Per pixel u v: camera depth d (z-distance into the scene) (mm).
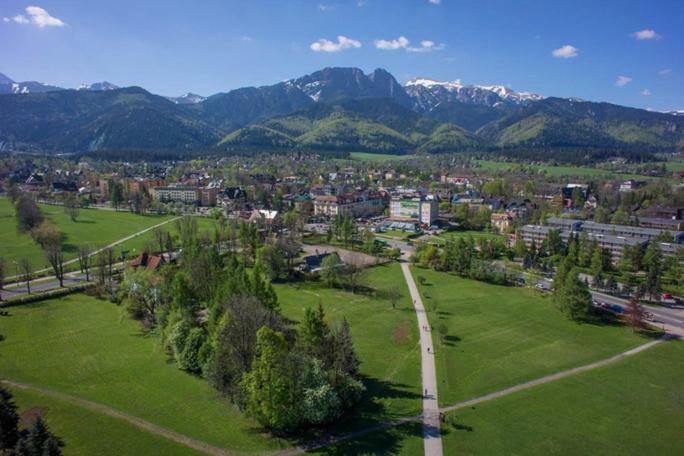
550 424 92000
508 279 193375
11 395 92438
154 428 87250
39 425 75562
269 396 84938
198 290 147500
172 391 101062
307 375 91125
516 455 82438
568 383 108438
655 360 121250
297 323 142375
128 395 99125
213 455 80000
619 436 88562
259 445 83312
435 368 115500
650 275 168125
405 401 99562
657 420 94188
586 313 150875
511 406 98125
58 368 111438
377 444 84312
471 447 84312
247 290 125938
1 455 75312
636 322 141000
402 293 176375
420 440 85938
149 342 128125
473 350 126562
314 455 80875
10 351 120562
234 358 96938
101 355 119125
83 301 162250
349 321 147125
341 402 93938
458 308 160750
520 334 138125
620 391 105312
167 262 195500
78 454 79188
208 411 93688
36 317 145875
